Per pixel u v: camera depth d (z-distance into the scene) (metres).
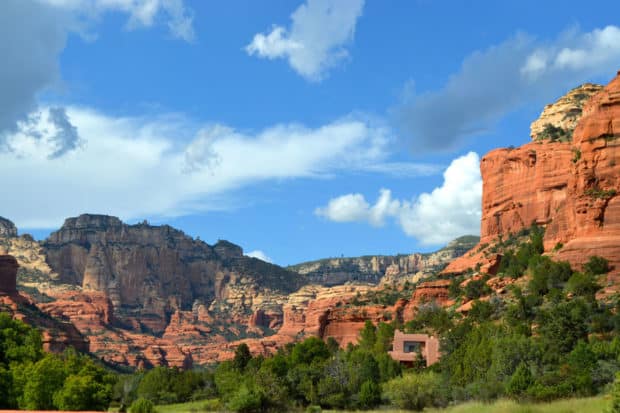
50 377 121.12
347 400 119.00
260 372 130.50
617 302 134.88
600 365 102.38
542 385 97.00
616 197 156.25
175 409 138.25
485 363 112.00
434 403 109.19
